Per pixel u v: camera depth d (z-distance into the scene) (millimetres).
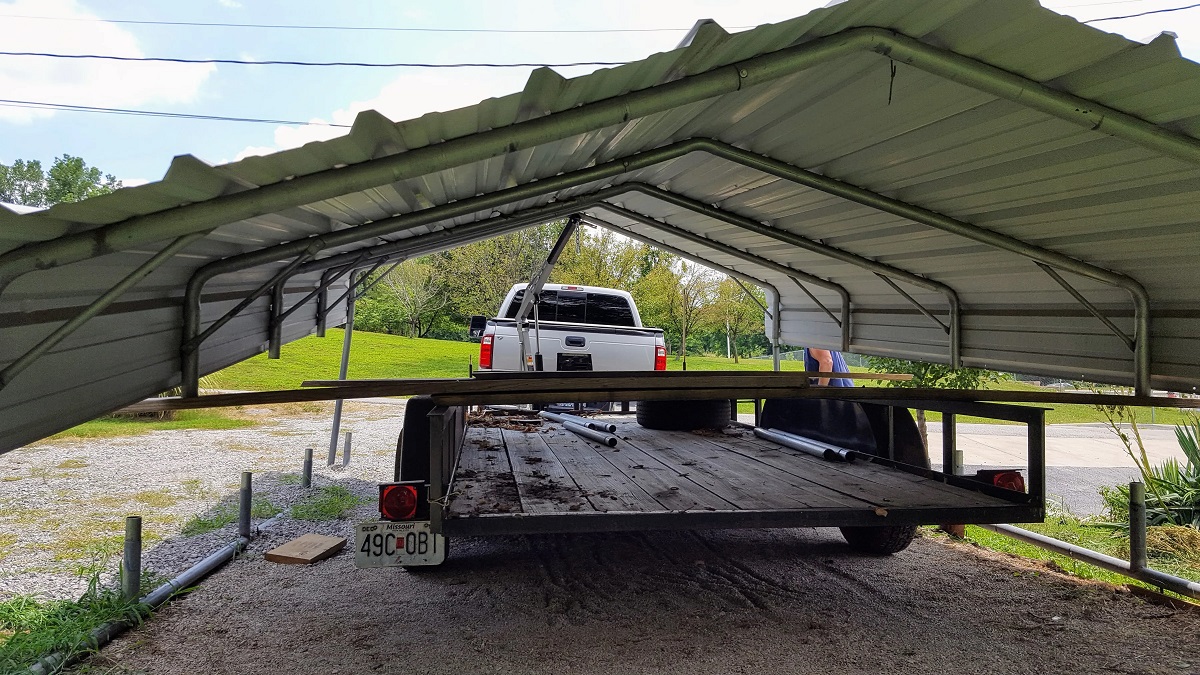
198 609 4312
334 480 8633
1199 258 4207
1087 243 4637
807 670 3477
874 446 5145
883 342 7926
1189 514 6785
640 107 2926
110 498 7473
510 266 28734
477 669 3480
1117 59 2822
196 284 3652
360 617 4172
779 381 4117
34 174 73000
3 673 3311
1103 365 5199
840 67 3436
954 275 6273
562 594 4551
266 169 2318
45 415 2605
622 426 7078
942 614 4242
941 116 3736
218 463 9773
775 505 3715
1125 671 3471
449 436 3973
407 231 5707
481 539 5871
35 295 2354
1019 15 2678
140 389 3342
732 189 5984
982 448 14062
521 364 7926
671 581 4809
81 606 4047
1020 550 6043
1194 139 3227
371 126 2324
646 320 31703
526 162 4184
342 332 36000
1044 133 3594
